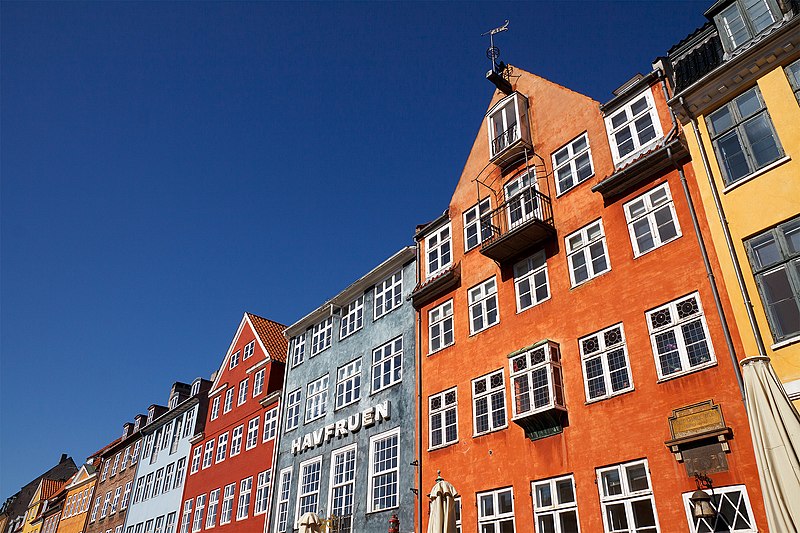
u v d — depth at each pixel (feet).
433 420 66.54
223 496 105.29
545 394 53.21
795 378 36.96
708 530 40.34
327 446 82.74
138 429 166.30
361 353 84.07
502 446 56.80
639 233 53.16
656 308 49.03
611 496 46.55
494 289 65.46
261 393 107.65
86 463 187.62
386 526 66.69
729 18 49.52
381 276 86.38
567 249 58.49
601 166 59.00
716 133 47.16
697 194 49.34
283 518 85.40
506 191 69.00
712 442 41.93
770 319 39.68
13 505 266.57
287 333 104.63
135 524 136.36
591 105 63.05
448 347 68.39
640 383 47.70
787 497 30.09
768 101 44.29
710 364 43.91
